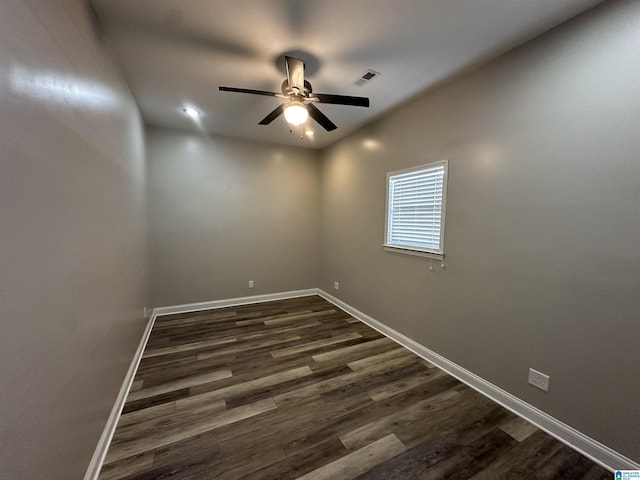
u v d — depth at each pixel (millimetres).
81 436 1217
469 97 2139
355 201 3688
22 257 811
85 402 1268
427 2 1447
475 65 2039
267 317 3674
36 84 896
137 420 1743
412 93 2512
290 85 1878
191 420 1754
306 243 4680
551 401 1681
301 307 4105
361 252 3592
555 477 1396
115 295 1801
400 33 1706
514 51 1824
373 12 1532
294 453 1514
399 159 2879
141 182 2990
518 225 1835
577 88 1523
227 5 1488
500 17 1547
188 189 3762
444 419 1798
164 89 2459
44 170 936
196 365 2439
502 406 1930
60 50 1074
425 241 2619
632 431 1361
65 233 1085
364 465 1447
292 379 2240
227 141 3955
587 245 1507
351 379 2250
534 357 1766
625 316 1377
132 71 2152
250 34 1729
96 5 1467
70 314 1121
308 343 2912
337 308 4074
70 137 1146
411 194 2777
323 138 3990
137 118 2768
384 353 2709
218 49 1883
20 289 801
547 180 1673
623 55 1353
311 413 1837
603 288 1450
